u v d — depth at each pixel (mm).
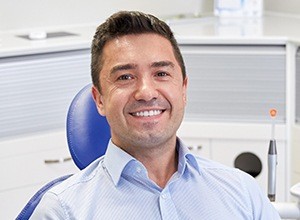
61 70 3078
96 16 3725
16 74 2969
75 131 2025
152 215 1491
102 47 1531
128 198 1499
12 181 3045
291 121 3266
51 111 3088
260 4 3811
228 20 3721
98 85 1554
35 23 3564
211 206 1546
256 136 3291
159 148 1530
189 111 3332
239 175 1638
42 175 3113
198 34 3301
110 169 1524
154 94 1479
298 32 3295
